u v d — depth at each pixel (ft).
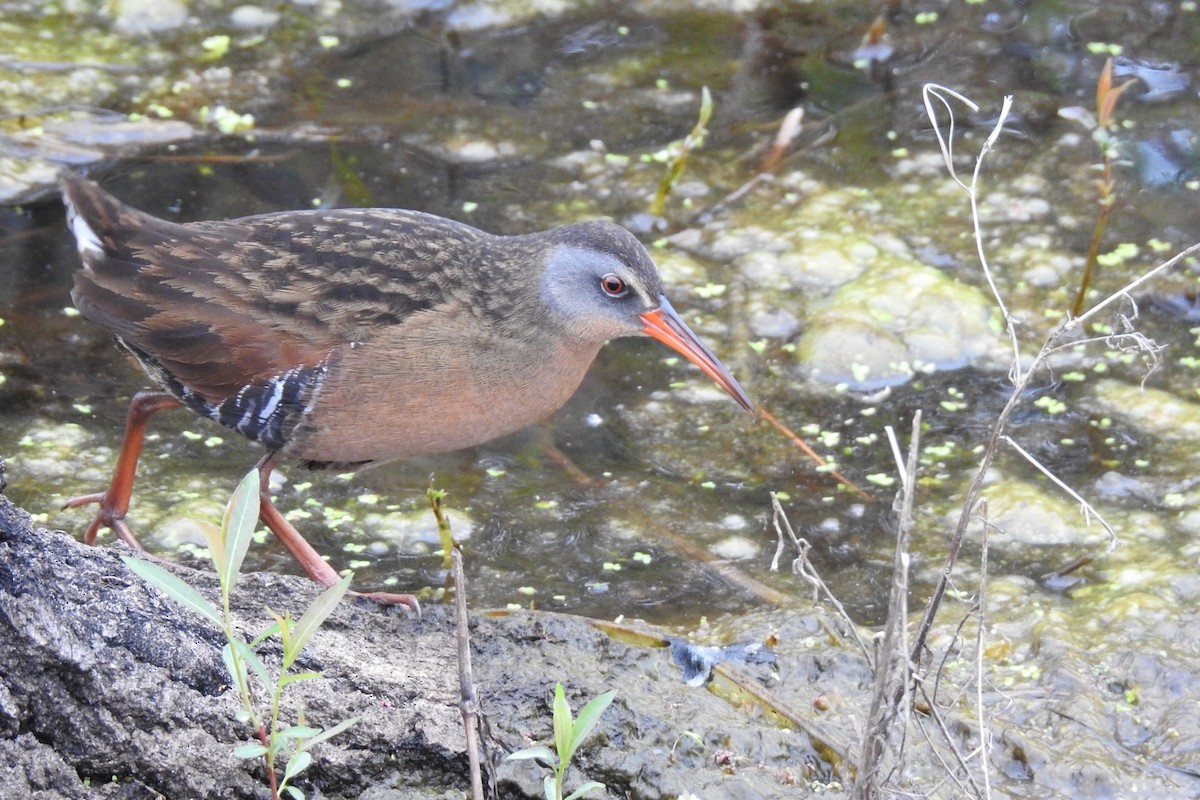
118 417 34.12
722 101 45.09
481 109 44.06
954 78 45.93
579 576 30.50
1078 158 43.01
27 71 43.75
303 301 26.78
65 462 32.63
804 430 34.78
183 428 34.40
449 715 22.88
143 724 20.72
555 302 28.53
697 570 30.78
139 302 27.02
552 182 41.55
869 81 46.06
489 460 33.88
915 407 35.42
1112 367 36.55
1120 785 24.47
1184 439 34.27
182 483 32.65
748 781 23.38
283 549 31.09
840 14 49.01
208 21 46.88
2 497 20.70
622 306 29.25
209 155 41.14
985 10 49.08
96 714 20.36
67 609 20.68
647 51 47.09
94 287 27.30
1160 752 25.40
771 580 30.53
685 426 34.94
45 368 34.99
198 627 22.16
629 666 25.73
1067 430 34.63
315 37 46.57
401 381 27.22
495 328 27.78
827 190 42.22
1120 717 26.12
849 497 32.91
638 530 31.83
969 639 28.48
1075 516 32.19
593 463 33.78
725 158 43.19
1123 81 45.37
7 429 33.27
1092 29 48.11
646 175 42.27
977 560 31.17
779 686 26.17
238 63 45.16
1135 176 42.27
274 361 26.86
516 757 19.93
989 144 21.52
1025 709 26.22
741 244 40.27
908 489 17.94
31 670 19.99
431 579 30.30
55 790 19.85
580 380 30.19
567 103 44.70
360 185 40.37
